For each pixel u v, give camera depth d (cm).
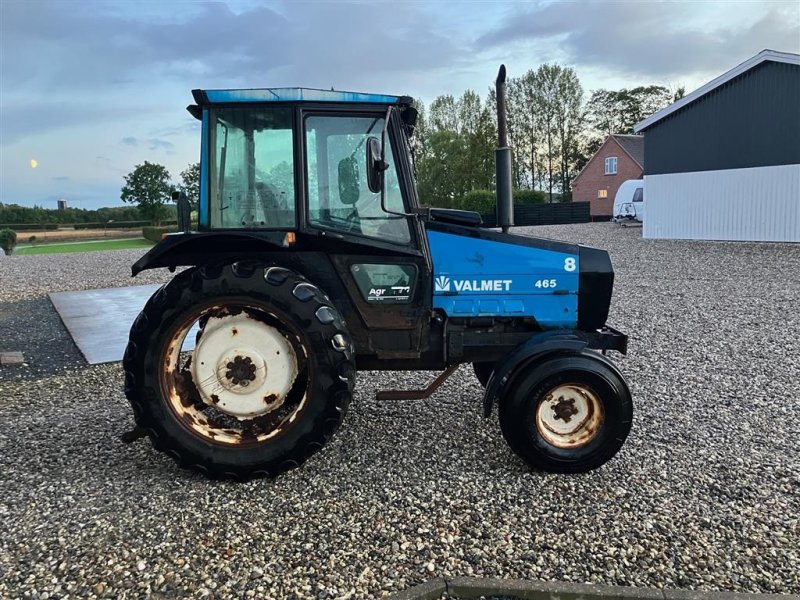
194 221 385
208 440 335
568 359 335
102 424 426
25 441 395
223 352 342
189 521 294
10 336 752
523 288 374
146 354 331
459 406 451
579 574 253
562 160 4819
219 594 241
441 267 368
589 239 1989
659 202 1917
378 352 364
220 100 332
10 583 248
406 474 343
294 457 333
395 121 349
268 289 326
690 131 1783
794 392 476
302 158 339
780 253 1382
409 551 269
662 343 635
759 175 1612
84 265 1677
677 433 399
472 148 3925
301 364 343
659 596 236
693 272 1163
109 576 252
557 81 4644
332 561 261
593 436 339
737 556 264
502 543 274
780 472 342
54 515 301
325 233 343
